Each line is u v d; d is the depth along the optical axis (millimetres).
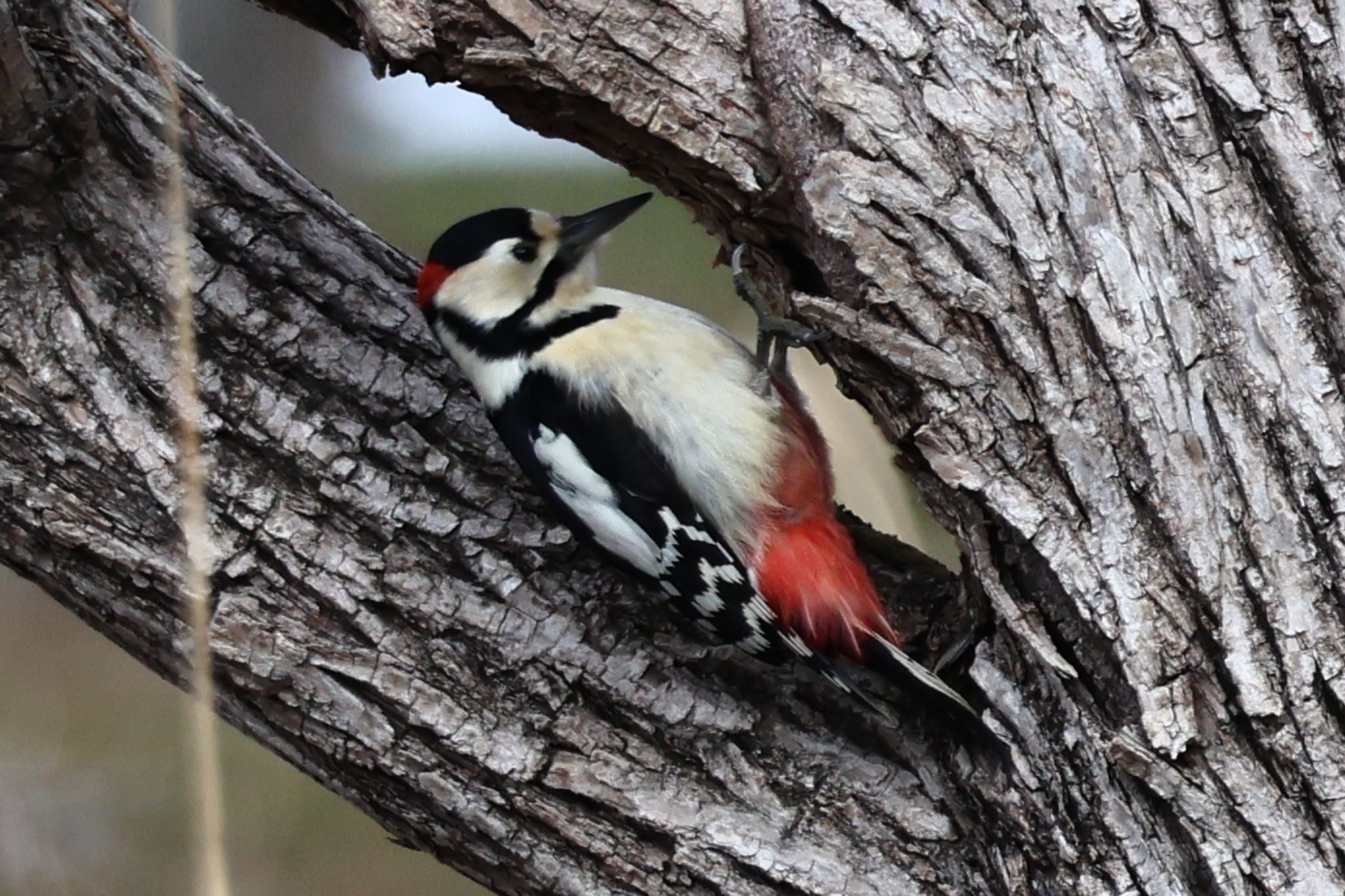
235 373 6090
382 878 10680
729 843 5668
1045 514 5379
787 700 5973
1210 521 5230
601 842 5730
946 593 6484
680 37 5797
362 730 5801
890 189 5449
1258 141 5309
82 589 5945
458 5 5758
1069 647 5430
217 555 5809
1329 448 5184
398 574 5922
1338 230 5246
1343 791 5062
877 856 5695
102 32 6496
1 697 11250
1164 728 5195
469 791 5793
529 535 6117
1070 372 5367
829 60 5574
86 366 5922
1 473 5828
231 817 10719
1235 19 5340
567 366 6723
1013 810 5512
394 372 6332
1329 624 5137
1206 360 5289
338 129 12867
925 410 5527
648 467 6598
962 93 5453
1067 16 5441
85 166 6074
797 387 7043
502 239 6863
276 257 6438
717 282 12547
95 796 10672
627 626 6055
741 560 6449
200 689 5879
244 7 12516
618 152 6199
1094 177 5371
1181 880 5238
